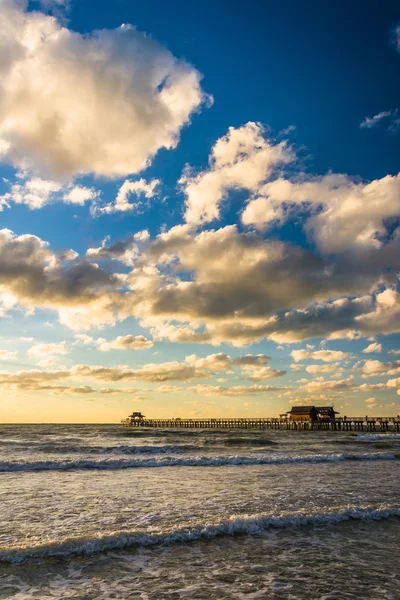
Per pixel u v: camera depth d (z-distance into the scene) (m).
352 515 9.50
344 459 22.91
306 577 6.10
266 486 13.85
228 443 35.28
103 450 27.23
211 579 6.02
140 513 9.93
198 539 7.88
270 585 5.80
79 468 19.00
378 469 18.59
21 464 18.81
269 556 7.02
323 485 14.02
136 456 24.14
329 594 5.47
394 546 7.59
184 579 6.02
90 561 6.70
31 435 47.03
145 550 7.25
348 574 6.22
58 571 6.29
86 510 10.27
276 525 8.78
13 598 5.35
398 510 9.91
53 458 22.53
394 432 61.31
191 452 27.16
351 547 7.50
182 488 13.48
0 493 12.66
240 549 7.36
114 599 5.33
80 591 5.59
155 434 50.19
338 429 66.94
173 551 7.22
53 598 5.37
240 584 5.84
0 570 6.28
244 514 9.73
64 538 7.43
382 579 6.02
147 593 5.53
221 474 16.89
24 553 6.84
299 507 10.58
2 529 8.56
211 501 11.33
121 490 13.13
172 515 9.73
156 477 16.05
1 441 34.56
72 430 65.00
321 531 8.46
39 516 9.63
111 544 7.41
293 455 24.72
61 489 13.36
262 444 34.72
